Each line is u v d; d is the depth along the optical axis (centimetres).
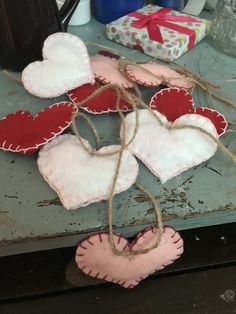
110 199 23
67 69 31
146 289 31
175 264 32
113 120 30
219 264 32
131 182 24
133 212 24
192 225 26
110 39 40
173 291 31
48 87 30
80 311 30
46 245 25
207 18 44
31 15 31
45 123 27
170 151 26
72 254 32
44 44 31
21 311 30
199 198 25
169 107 30
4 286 31
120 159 24
